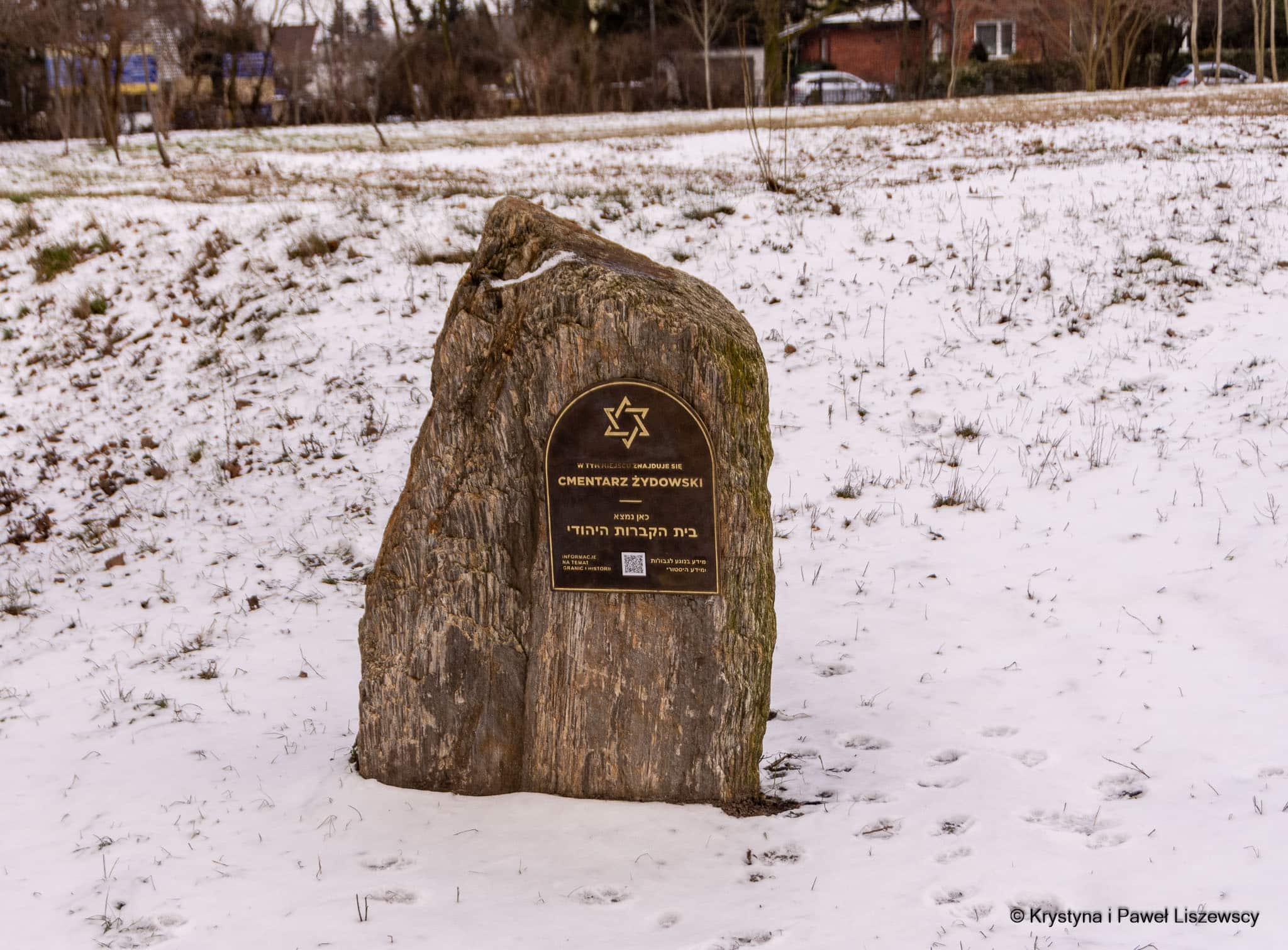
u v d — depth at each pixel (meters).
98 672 7.06
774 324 11.91
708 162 21.66
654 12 52.16
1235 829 4.21
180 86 48.59
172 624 7.73
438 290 13.52
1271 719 5.09
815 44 56.19
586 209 15.60
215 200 19.23
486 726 4.96
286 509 9.59
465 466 4.82
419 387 11.45
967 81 46.81
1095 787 4.70
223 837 4.80
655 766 4.82
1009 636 6.39
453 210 16.19
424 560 4.91
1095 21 40.09
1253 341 10.16
